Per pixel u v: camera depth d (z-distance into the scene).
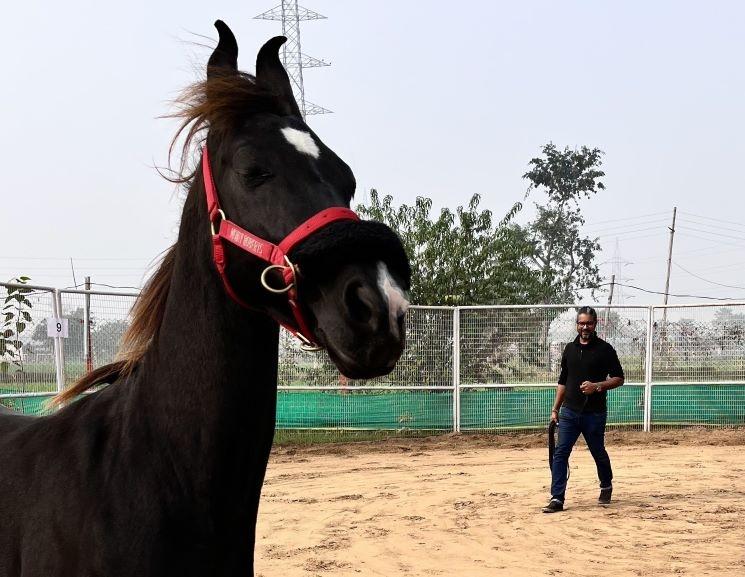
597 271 41.59
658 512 8.26
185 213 2.45
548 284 21.61
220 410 2.29
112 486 2.33
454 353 14.66
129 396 2.50
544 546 6.93
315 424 14.45
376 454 12.81
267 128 2.25
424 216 19.75
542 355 14.62
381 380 14.59
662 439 13.70
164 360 2.40
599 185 42.22
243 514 2.39
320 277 2.01
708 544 6.96
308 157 2.21
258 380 2.33
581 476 10.52
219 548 2.33
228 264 2.23
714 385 14.54
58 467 2.46
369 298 1.89
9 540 2.50
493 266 19.86
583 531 7.48
